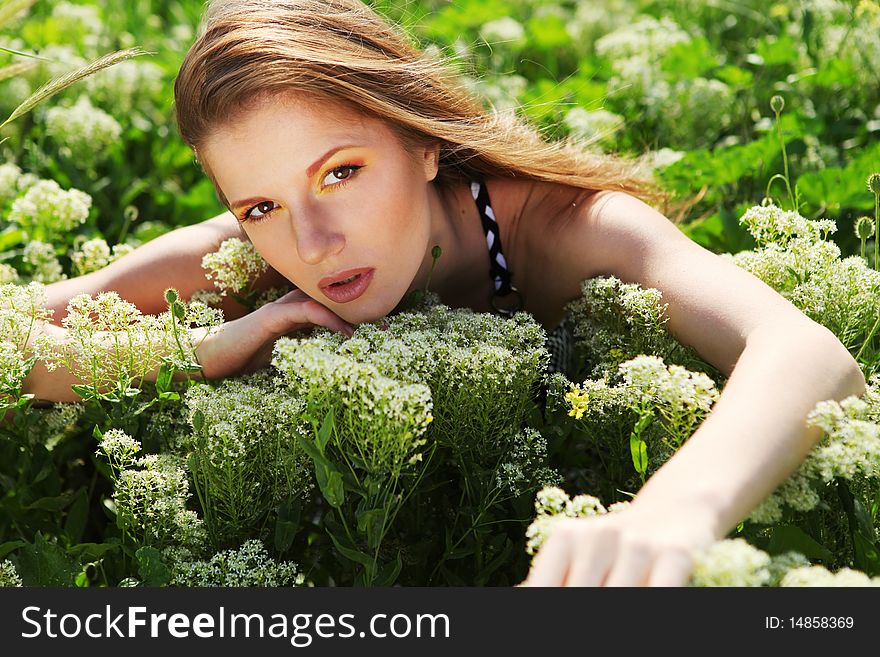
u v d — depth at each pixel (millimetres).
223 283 2305
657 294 1878
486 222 2250
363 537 1757
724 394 1541
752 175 2939
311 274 1884
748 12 4027
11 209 2990
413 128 1957
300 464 1775
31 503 2000
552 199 2242
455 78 2234
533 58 4477
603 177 2301
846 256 2742
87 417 1925
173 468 1834
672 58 3715
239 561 1670
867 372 1952
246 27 1845
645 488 1354
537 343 1900
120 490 1764
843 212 2762
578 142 2771
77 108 3328
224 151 1849
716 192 2959
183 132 1930
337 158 1822
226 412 1745
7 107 3682
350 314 1926
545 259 2230
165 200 3332
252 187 1848
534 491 1812
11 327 1945
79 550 1755
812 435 1476
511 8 4918
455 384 1757
